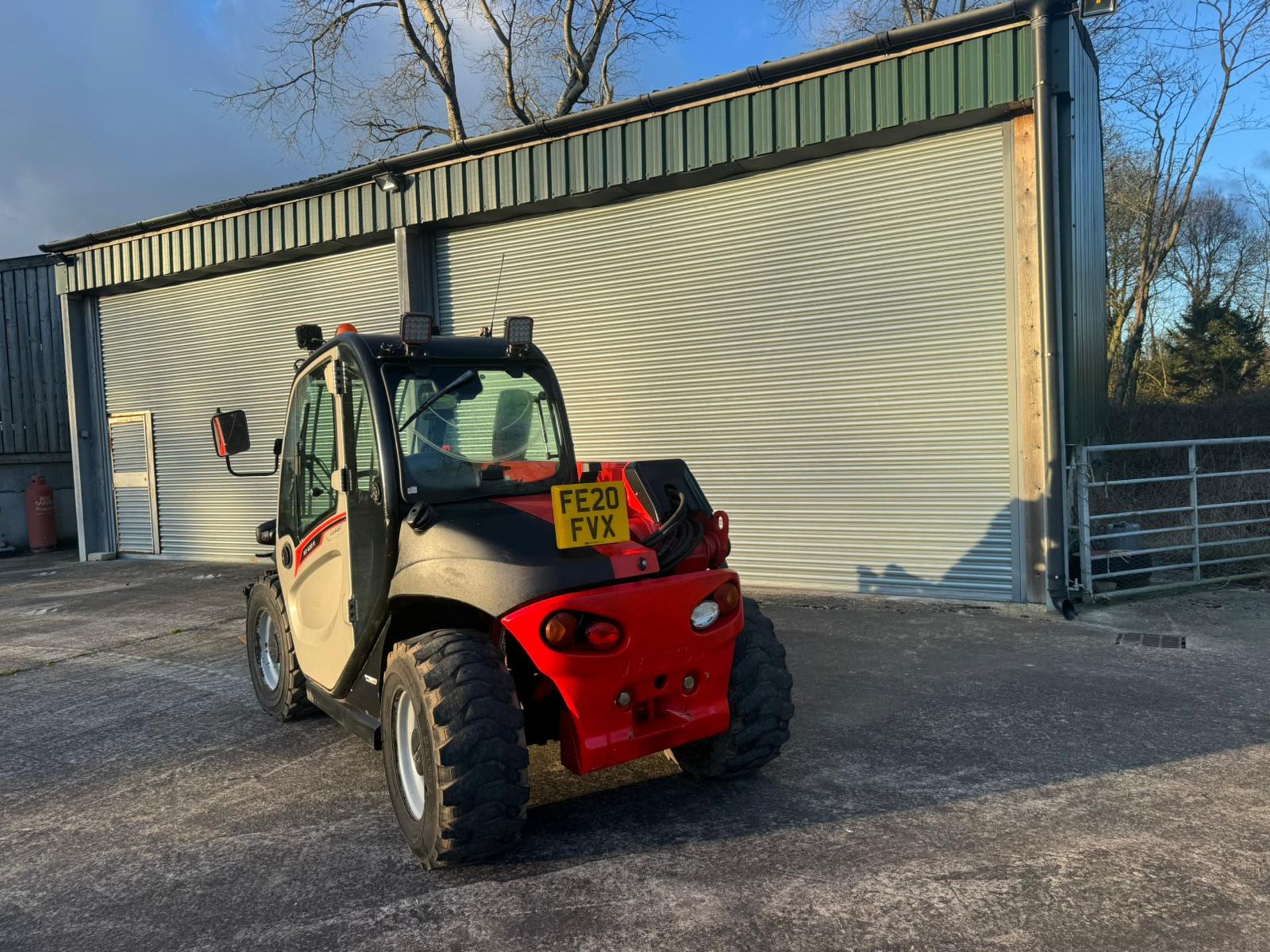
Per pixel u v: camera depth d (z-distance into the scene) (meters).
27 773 4.69
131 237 12.80
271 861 3.51
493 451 4.03
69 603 10.03
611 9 19.38
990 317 7.43
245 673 6.50
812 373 8.32
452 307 10.48
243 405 12.48
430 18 19.08
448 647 3.30
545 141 9.24
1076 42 7.75
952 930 2.79
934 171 7.62
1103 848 3.29
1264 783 3.81
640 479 3.72
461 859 3.24
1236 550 9.00
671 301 9.05
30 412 16.09
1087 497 7.23
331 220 10.84
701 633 3.45
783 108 7.95
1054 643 6.14
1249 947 2.65
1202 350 27.86
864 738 4.52
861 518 8.15
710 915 2.93
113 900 3.26
